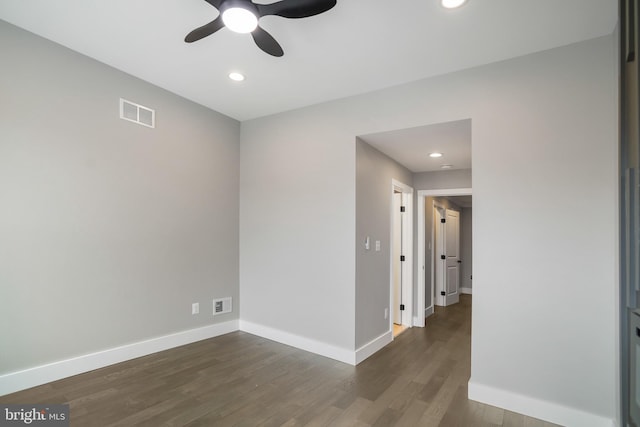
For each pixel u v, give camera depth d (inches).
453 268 267.0
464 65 114.1
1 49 101.3
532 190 103.0
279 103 153.0
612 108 93.5
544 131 102.2
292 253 156.5
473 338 109.7
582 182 96.4
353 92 138.3
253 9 75.3
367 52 108.1
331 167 145.5
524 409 101.0
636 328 71.4
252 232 172.7
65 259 114.9
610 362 91.6
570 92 99.0
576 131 97.8
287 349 150.1
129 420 92.2
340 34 98.7
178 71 127.0
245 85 135.9
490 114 110.9
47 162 110.8
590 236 95.0
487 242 108.7
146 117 137.9
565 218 98.2
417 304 197.5
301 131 156.3
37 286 108.7
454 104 117.8
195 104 156.6
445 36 98.3
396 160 175.8
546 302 100.0
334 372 127.3
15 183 104.1
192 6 89.7
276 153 164.9
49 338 111.4
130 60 120.7
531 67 105.1
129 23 98.3
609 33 94.0
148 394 106.7
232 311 173.5
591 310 94.3
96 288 122.9
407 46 104.0
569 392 96.2
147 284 138.4
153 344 140.2
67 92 115.3
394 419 96.3
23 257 105.7
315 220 149.3
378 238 157.9
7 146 102.6
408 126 126.6
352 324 136.9
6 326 102.3
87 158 120.5
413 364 136.9
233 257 174.2
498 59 109.5
